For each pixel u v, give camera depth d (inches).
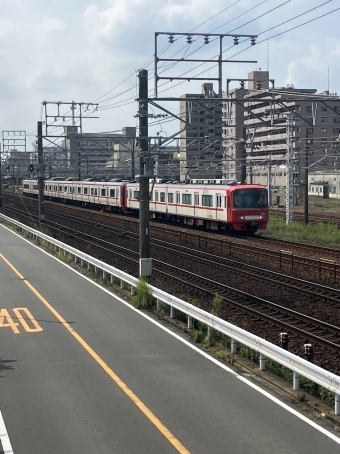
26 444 322.3
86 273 954.7
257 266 1074.7
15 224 1740.9
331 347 553.9
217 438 329.7
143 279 733.9
